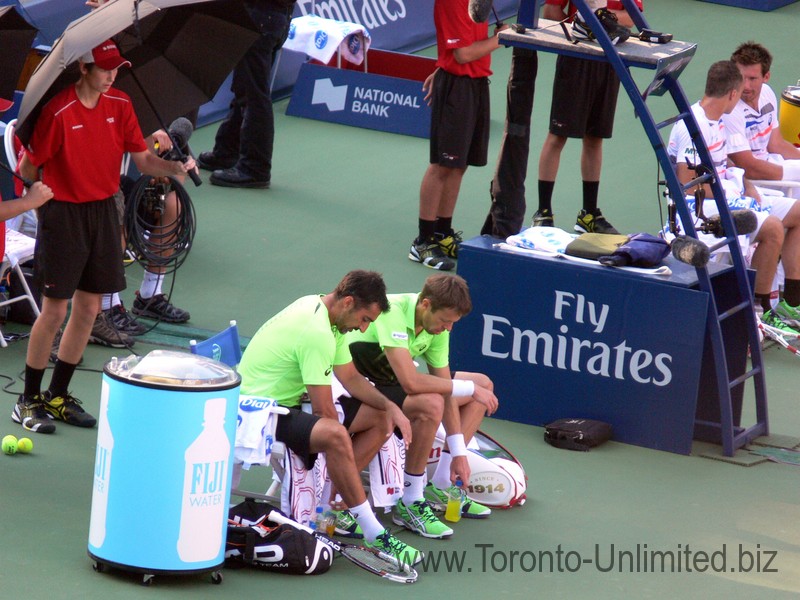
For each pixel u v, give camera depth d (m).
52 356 24.55
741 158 31.05
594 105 32.50
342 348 18.47
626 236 24.45
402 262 32.25
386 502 19.09
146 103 21.70
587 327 23.55
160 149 26.17
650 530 19.94
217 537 16.25
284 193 36.62
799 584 18.34
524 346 24.09
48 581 16.02
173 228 26.31
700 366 22.86
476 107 31.27
